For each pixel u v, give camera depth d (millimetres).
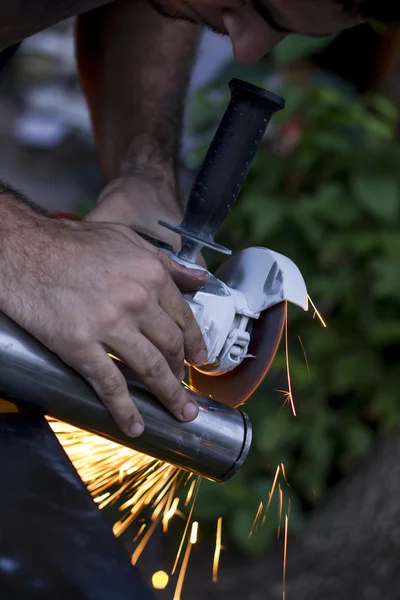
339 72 7250
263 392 6254
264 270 2381
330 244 5930
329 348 6137
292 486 6379
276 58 6121
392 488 5660
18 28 2777
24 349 1983
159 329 2090
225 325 2283
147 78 3371
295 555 5715
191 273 2248
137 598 1366
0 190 2285
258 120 2340
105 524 1509
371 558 5465
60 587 1350
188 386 2604
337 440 6430
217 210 2400
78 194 11789
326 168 6199
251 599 5441
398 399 6195
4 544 1412
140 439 2117
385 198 5934
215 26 2625
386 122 6613
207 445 2176
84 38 3564
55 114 13281
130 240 2172
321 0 2383
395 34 6738
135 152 3246
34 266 2055
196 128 6508
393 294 5965
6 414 1877
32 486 1575
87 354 1998
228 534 6074
